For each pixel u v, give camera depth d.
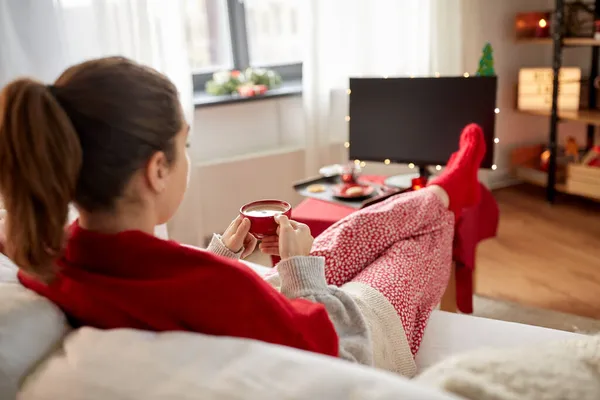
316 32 3.01
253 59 3.36
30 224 0.75
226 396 0.63
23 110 0.71
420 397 0.58
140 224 0.84
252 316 0.85
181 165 0.88
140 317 0.82
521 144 3.85
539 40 3.41
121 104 0.77
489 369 0.65
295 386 0.63
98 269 0.82
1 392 0.78
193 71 3.21
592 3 3.34
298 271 1.06
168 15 2.68
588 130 3.68
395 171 3.52
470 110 2.32
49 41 2.44
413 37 3.27
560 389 0.61
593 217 3.26
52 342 0.85
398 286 1.36
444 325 1.50
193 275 0.81
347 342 1.08
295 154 3.21
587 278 2.60
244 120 3.15
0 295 0.86
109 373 0.71
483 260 2.82
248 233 1.21
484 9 3.48
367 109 2.48
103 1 2.51
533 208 3.44
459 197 1.75
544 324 2.25
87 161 0.77
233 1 3.16
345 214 2.07
